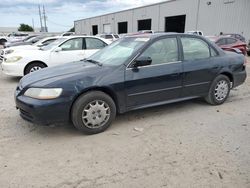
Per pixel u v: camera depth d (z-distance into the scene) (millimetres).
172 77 4438
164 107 5160
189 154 3275
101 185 2656
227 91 5332
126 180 2736
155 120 4465
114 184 2670
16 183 2693
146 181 2717
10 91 6668
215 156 3221
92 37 8562
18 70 7590
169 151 3357
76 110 3693
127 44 4559
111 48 4844
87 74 3830
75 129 4090
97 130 3893
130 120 4461
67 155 3271
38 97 3531
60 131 4016
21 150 3402
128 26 40031
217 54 5102
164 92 4434
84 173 2871
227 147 3461
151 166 3002
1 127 4152
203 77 4863
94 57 4863
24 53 7707
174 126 4199
